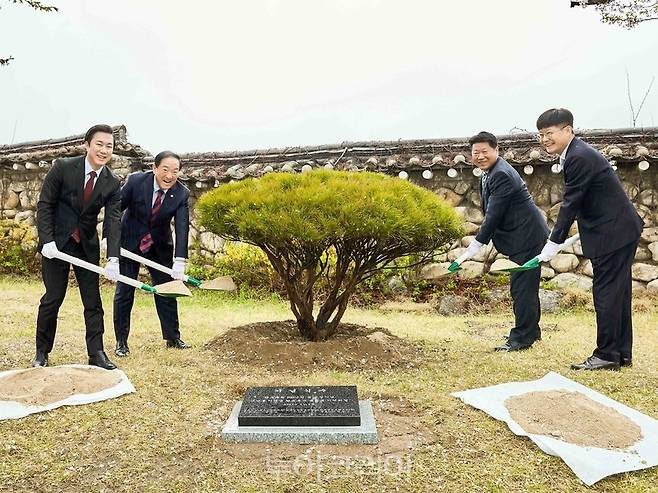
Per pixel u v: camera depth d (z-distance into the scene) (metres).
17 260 11.22
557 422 3.42
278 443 3.28
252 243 5.00
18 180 11.70
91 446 3.21
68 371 4.22
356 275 5.20
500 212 5.46
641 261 8.64
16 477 2.89
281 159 10.11
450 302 8.21
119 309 5.30
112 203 4.77
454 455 3.13
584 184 4.63
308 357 4.82
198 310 7.86
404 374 4.57
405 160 9.30
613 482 2.88
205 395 4.04
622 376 4.46
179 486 2.82
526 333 5.55
